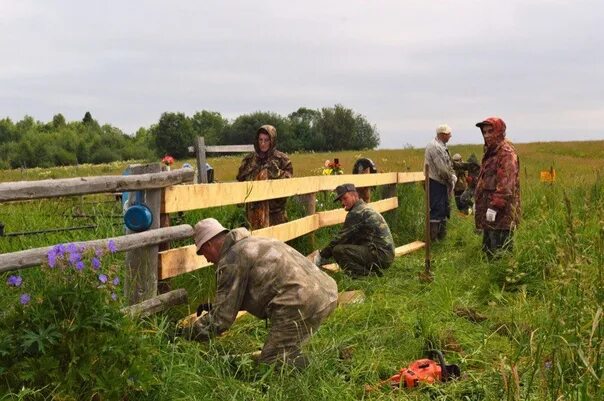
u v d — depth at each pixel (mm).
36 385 3623
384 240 8016
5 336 3701
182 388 4199
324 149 119125
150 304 5121
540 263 6941
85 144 94688
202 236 4926
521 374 3979
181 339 4793
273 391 4227
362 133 121500
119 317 3992
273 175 8602
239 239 4875
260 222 7758
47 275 4125
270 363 4773
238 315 5898
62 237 6078
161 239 5305
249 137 113812
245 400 4172
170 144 98750
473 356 4910
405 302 6457
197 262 5945
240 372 4734
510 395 3717
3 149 86562
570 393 3488
